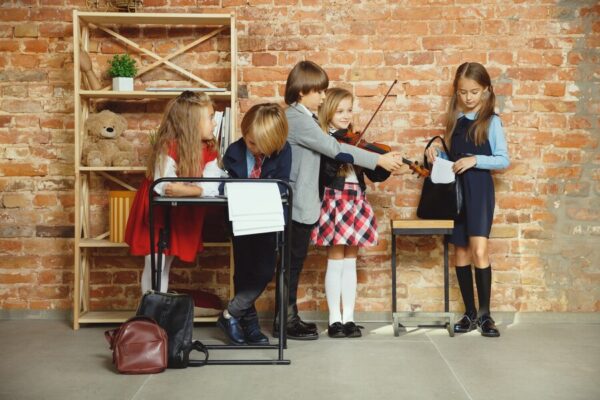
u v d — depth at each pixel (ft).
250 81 13.51
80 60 12.75
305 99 11.84
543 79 13.41
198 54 13.56
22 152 13.56
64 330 12.56
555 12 13.37
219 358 10.50
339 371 9.81
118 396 8.63
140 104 13.56
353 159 11.43
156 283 10.48
